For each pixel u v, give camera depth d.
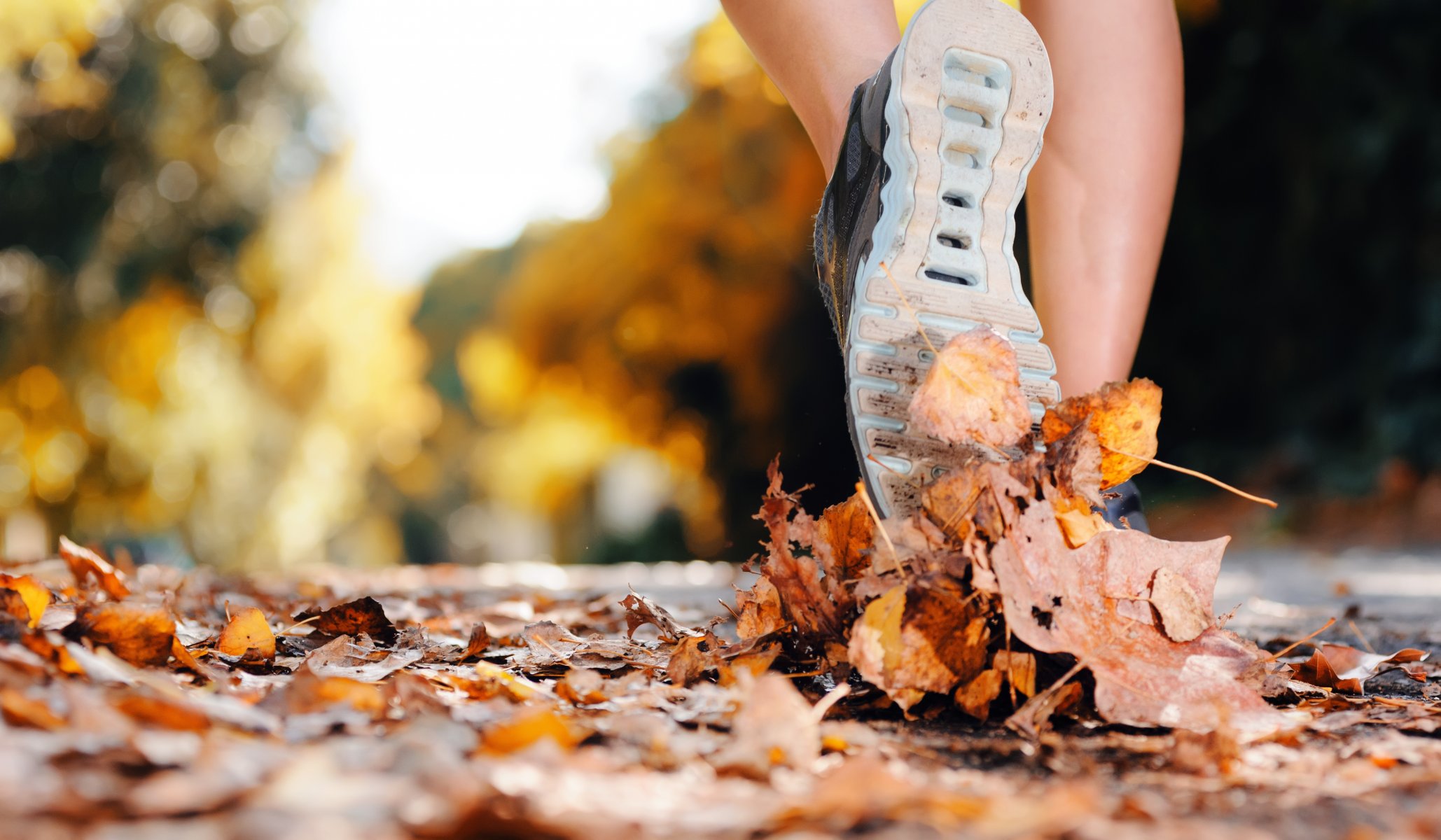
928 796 0.92
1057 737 1.36
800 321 15.28
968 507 1.49
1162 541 1.49
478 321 39.19
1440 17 10.41
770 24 2.11
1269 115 11.32
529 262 19.97
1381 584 5.16
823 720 1.46
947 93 1.80
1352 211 10.84
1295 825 1.01
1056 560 1.45
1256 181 11.63
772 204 15.25
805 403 15.45
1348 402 10.82
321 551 26.92
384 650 1.84
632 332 16.59
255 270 15.61
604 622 2.81
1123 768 1.24
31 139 13.31
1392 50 10.63
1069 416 1.60
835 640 1.62
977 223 1.82
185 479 15.19
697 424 16.91
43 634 1.35
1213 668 1.45
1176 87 2.52
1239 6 11.38
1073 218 2.48
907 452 1.71
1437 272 10.53
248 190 15.12
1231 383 12.09
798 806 0.90
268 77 15.32
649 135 16.92
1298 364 11.54
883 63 2.00
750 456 16.06
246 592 3.59
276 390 18.77
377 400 29.34
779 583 1.65
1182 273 12.11
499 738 1.10
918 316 1.75
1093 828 0.90
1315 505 9.73
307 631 2.17
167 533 16.08
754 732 1.14
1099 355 2.48
